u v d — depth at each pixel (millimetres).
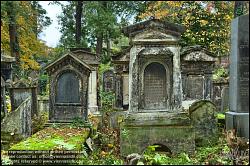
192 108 10875
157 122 10242
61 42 35500
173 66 10594
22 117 12055
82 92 12609
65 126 12203
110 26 31328
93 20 31203
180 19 26234
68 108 12648
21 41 30734
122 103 16234
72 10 35062
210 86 16828
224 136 10305
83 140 9742
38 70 30938
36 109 14422
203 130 10773
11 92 14367
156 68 10727
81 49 17781
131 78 10578
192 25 26141
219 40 26234
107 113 14805
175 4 25734
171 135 10070
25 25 30266
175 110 10531
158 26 10445
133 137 9992
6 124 11891
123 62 16047
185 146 10062
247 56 9297
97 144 11156
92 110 15734
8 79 17844
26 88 14273
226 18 25797
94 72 16188
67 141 9508
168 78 10688
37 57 36719
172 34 10492
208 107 10812
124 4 33688
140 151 9992
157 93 10727
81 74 12625
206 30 26141
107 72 23062
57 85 12711
